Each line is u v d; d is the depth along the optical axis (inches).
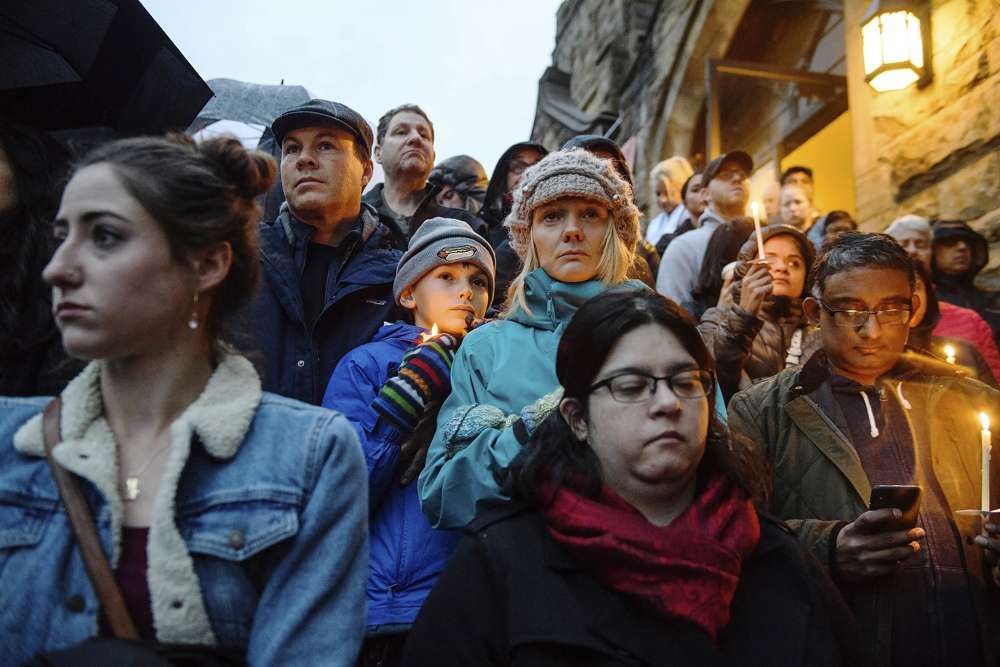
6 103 98.3
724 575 59.6
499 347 85.0
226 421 52.6
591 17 543.5
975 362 116.4
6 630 47.0
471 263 101.7
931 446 86.4
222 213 54.9
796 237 124.9
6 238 80.4
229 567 50.4
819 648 60.6
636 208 94.8
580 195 88.1
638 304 64.6
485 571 62.4
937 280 170.9
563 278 88.1
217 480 51.9
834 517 84.8
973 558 81.9
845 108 307.4
